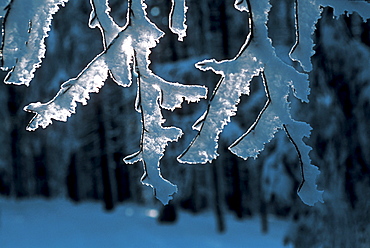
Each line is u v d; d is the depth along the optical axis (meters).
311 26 1.50
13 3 1.36
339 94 8.16
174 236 15.53
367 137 7.93
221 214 14.89
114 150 16.88
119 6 10.41
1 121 19.36
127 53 1.41
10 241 16.22
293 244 7.86
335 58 8.22
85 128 16.61
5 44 1.36
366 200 7.50
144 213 18.34
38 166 20.67
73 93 1.41
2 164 20.72
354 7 1.52
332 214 7.60
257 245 13.68
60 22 15.05
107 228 17.20
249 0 1.43
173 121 11.23
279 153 10.73
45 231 17.25
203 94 1.47
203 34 12.55
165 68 11.54
